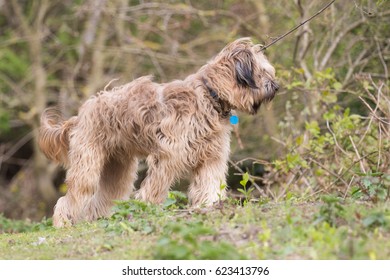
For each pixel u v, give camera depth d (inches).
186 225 305.6
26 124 885.8
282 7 662.5
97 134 417.7
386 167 421.4
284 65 647.8
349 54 602.9
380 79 560.1
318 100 538.9
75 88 838.5
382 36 589.3
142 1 755.4
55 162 454.0
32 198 898.7
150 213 357.1
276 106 663.1
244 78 398.9
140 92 408.2
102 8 750.5
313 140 498.0
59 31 863.7
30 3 892.0
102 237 328.5
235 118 406.9
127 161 435.2
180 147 392.5
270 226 297.7
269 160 664.4
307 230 276.2
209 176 398.9
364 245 254.7
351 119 527.2
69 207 422.9
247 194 368.8
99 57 799.1
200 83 401.4
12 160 958.4
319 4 607.5
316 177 481.1
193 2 788.0
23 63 850.1
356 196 355.6
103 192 444.1
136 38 802.2
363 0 544.7
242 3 753.6
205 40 778.2
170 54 789.2
